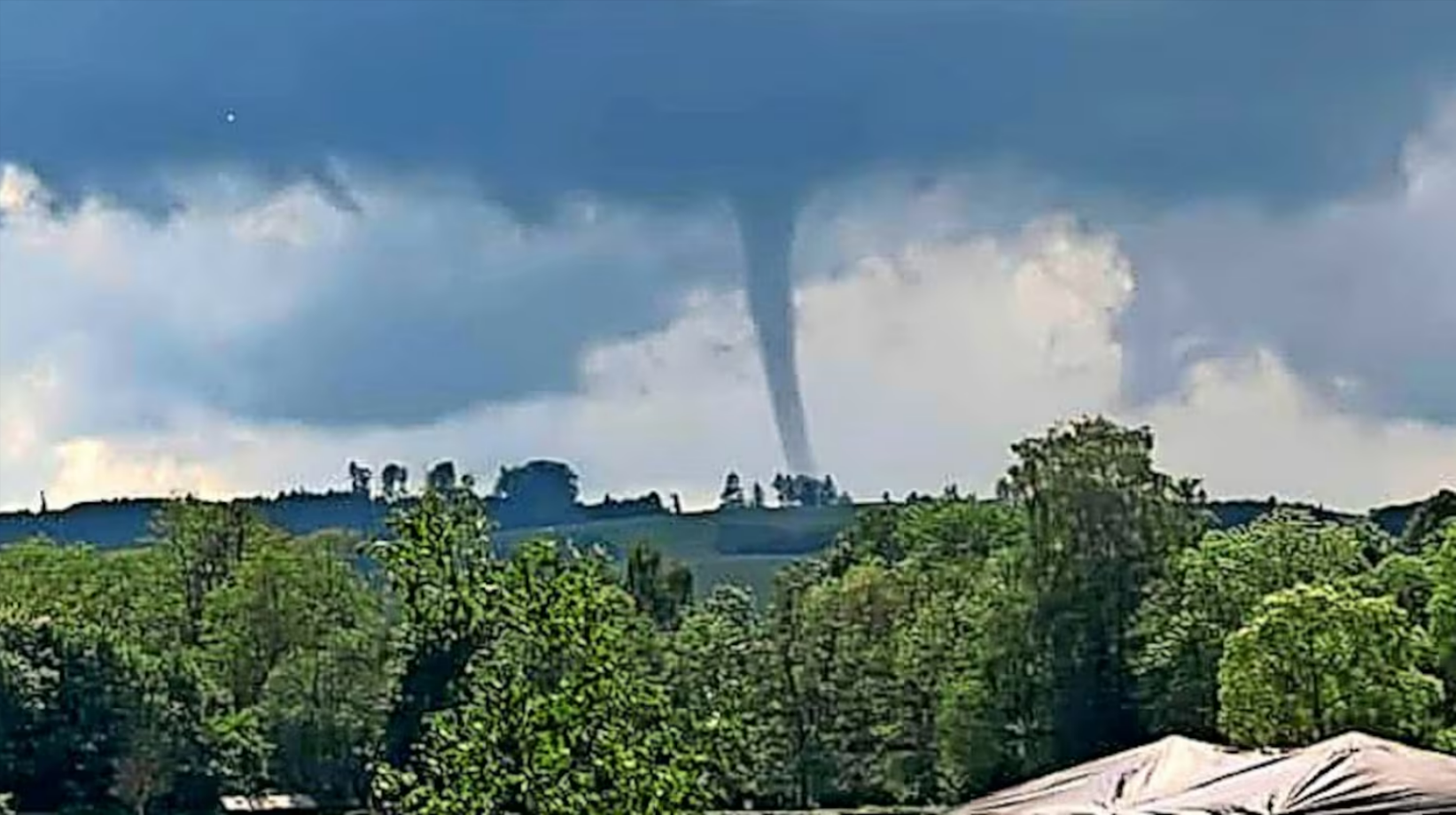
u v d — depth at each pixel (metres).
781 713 106.38
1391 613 83.19
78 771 106.69
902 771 105.75
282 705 110.06
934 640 106.31
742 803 74.06
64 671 107.62
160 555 131.25
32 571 130.75
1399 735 81.69
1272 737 82.69
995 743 99.31
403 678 51.84
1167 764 26.08
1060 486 99.81
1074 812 24.67
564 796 28.41
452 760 28.77
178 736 108.94
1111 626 98.06
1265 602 85.00
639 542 168.25
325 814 105.38
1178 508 100.75
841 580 117.56
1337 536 98.62
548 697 28.64
